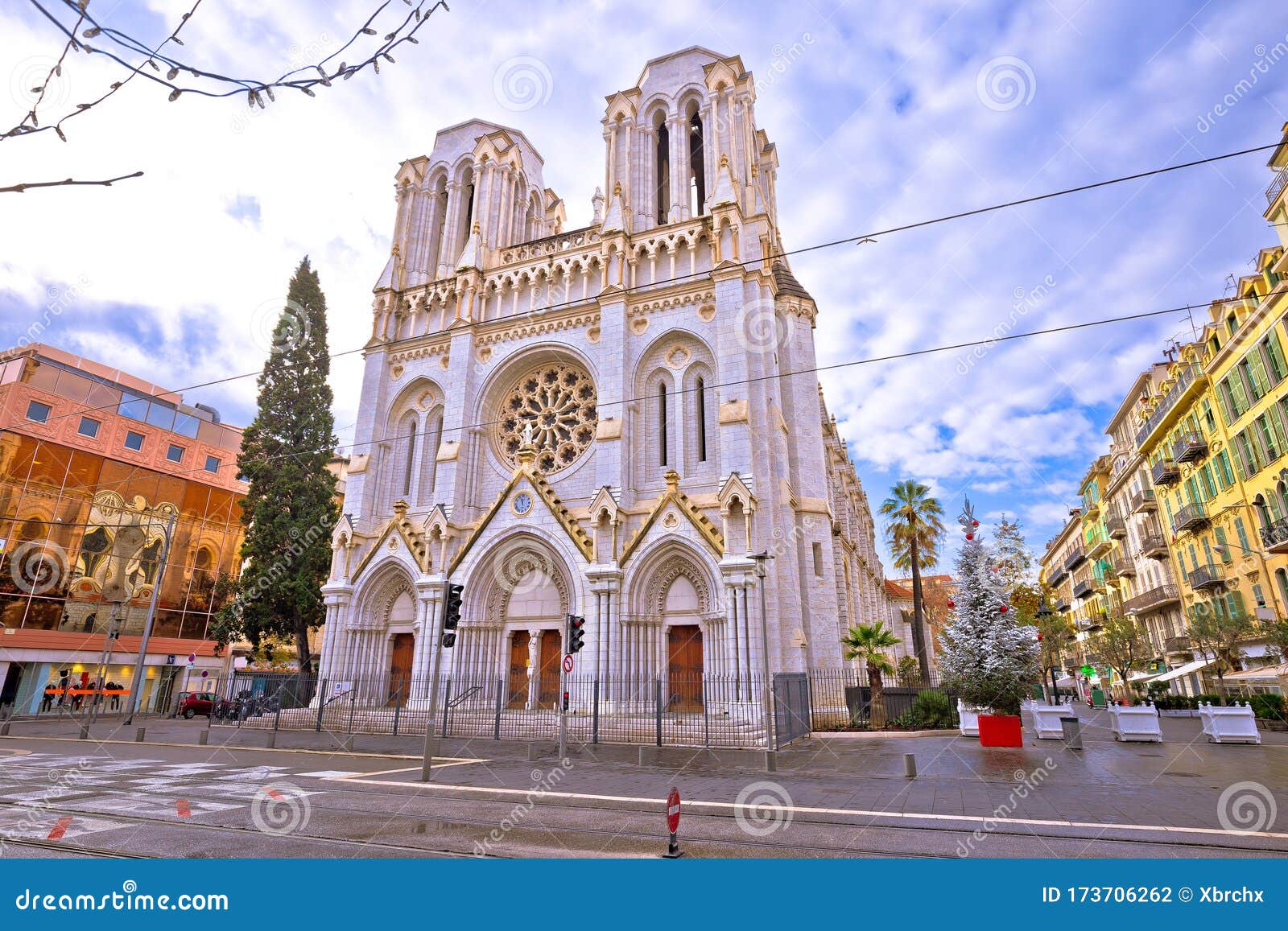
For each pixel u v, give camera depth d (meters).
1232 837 10.48
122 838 10.82
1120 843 10.22
